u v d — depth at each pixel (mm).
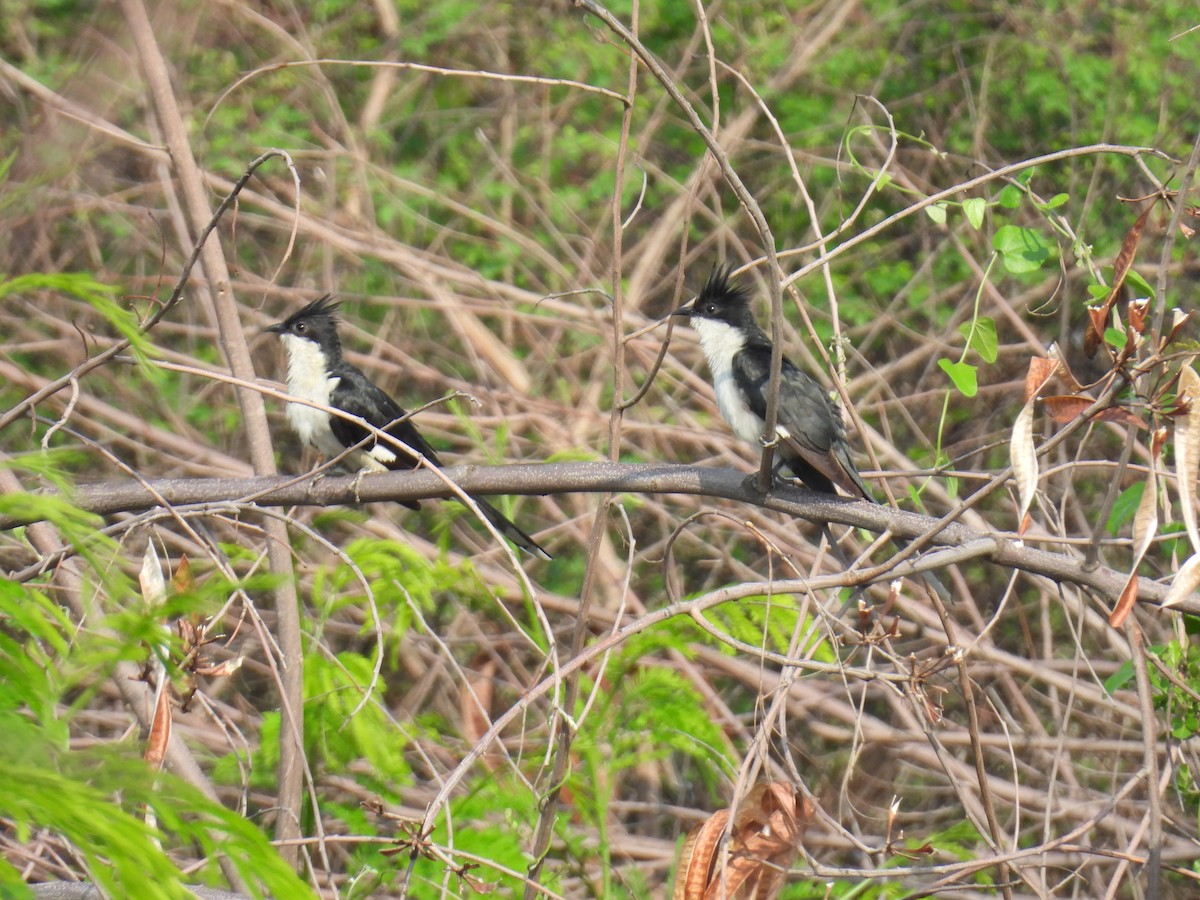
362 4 19281
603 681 9461
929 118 17703
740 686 13375
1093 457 14406
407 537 12828
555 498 14711
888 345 15977
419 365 14680
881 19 17391
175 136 9438
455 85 18688
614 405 8305
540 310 15727
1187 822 10445
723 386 9141
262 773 9188
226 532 11547
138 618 3766
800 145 17438
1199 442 5348
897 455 12664
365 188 15570
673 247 17312
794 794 6570
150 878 3125
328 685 8617
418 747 7703
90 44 13453
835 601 8117
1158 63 16969
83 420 13039
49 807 3074
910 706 11352
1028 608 13773
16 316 14852
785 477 9641
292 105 17922
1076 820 10992
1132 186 15953
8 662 3549
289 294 15273
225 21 17000
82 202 14219
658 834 11789
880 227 7680
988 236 14984
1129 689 11961
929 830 11500
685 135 18406
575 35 18141
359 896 8289
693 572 14391
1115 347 6535
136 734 7469
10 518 6383
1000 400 15234
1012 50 17672
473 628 12852
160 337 16078
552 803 7789
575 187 18047
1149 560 13094
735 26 18016
